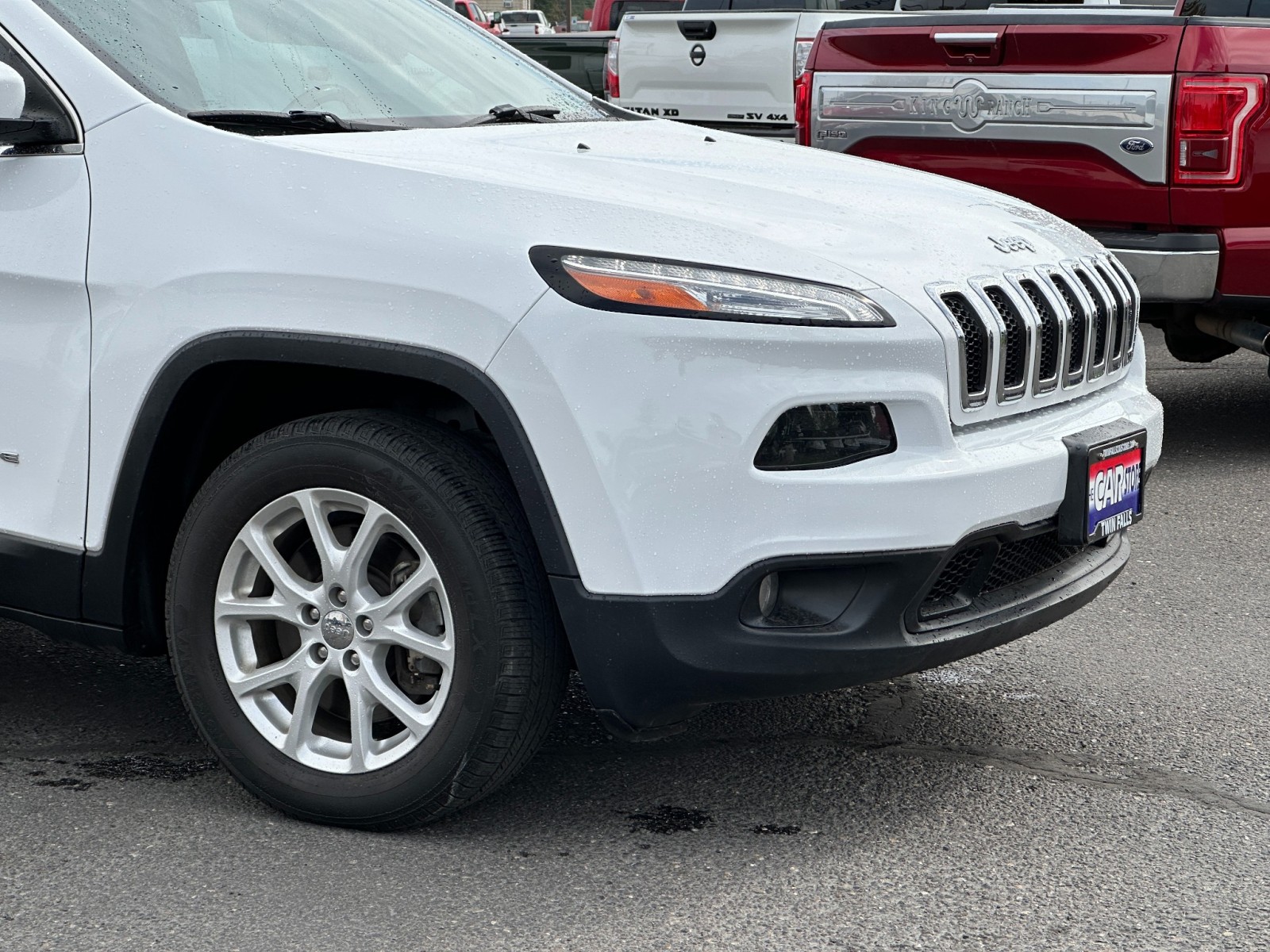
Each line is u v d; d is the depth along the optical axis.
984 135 6.00
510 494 2.86
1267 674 4.02
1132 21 5.59
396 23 4.07
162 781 3.31
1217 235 5.53
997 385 3.02
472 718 2.85
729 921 2.72
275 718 3.08
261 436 2.98
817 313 2.74
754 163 3.51
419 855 2.96
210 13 3.53
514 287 2.73
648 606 2.72
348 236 2.86
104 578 3.13
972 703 3.80
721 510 2.70
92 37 3.25
